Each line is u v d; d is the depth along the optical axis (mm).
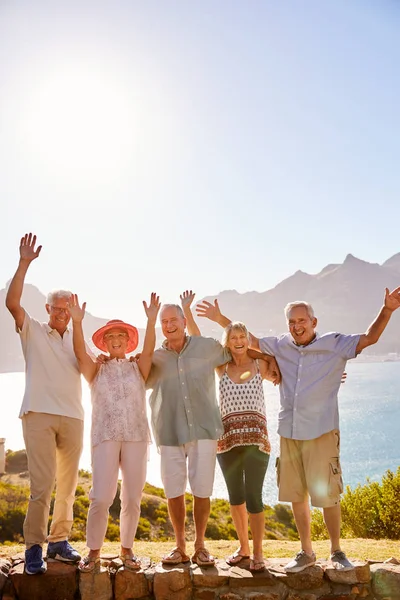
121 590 4887
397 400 170625
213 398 5375
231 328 5516
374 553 6539
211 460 5207
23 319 5238
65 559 5129
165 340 5590
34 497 4973
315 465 5160
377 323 5148
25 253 5316
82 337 5215
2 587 4848
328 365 5273
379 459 81625
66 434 5227
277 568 5109
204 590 4871
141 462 5094
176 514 5215
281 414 5383
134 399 5188
